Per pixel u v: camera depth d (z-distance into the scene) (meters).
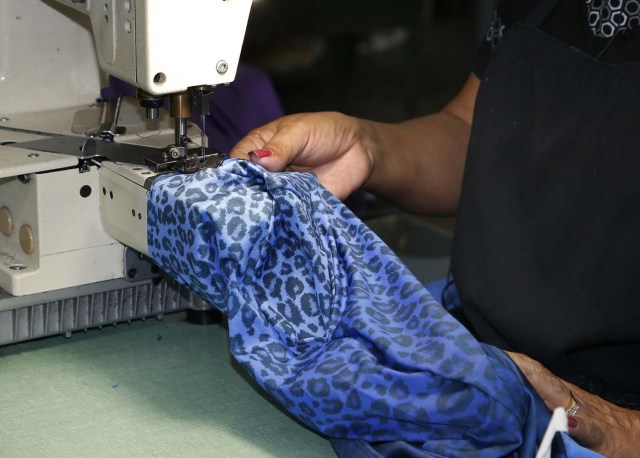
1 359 1.43
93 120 1.62
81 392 1.33
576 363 1.46
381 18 4.65
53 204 1.42
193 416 1.28
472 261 1.52
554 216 1.45
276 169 1.48
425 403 1.07
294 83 5.48
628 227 1.38
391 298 1.21
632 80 1.43
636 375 1.45
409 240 2.37
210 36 1.31
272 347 1.22
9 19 1.61
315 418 1.14
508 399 1.05
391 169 1.79
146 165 1.39
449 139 1.91
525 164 1.52
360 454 1.12
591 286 1.38
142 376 1.38
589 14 1.58
